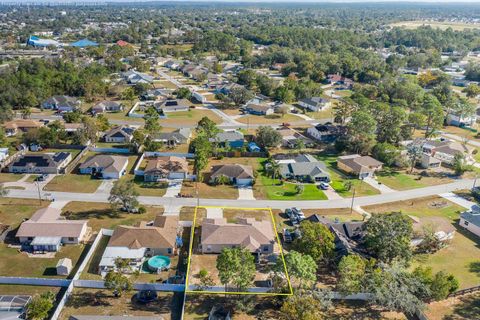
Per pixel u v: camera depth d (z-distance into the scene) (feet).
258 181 357.41
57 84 616.80
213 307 204.33
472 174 390.42
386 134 456.04
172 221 274.77
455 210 319.68
